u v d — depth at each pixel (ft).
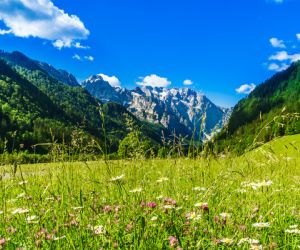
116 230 3.25
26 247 3.07
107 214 3.76
